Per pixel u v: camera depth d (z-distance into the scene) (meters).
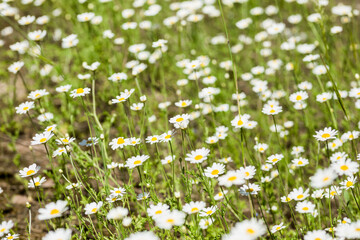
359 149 3.16
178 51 5.13
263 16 5.98
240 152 3.54
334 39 4.51
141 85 4.36
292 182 3.07
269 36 5.38
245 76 4.43
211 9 5.66
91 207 2.23
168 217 1.88
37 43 3.66
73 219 2.85
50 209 2.00
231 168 3.33
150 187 2.45
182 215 1.89
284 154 3.16
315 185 1.77
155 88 4.54
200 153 2.23
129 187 2.36
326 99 2.91
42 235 2.79
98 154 3.41
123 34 5.20
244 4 5.60
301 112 3.94
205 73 4.28
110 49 4.84
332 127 3.45
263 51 4.84
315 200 2.31
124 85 4.13
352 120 3.56
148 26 4.96
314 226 2.39
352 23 5.19
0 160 3.48
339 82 4.01
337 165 2.03
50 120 3.24
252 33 5.37
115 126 3.79
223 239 1.82
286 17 6.00
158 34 5.20
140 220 2.26
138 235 1.82
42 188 3.16
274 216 2.83
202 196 2.61
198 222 2.29
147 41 5.40
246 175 2.12
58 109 4.04
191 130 3.64
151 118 3.66
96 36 4.79
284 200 2.35
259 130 3.92
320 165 3.42
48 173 2.99
